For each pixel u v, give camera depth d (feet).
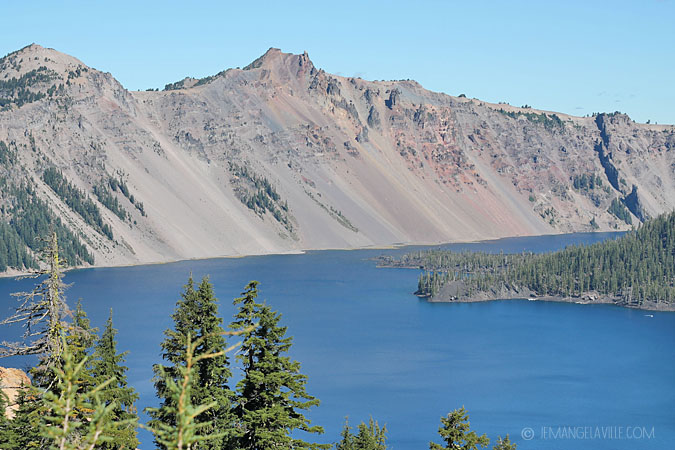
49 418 86.53
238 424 194.59
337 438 574.15
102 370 227.40
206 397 188.65
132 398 216.95
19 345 168.25
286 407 193.26
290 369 194.08
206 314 199.93
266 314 194.49
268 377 187.62
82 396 88.53
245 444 190.70
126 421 86.84
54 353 166.09
